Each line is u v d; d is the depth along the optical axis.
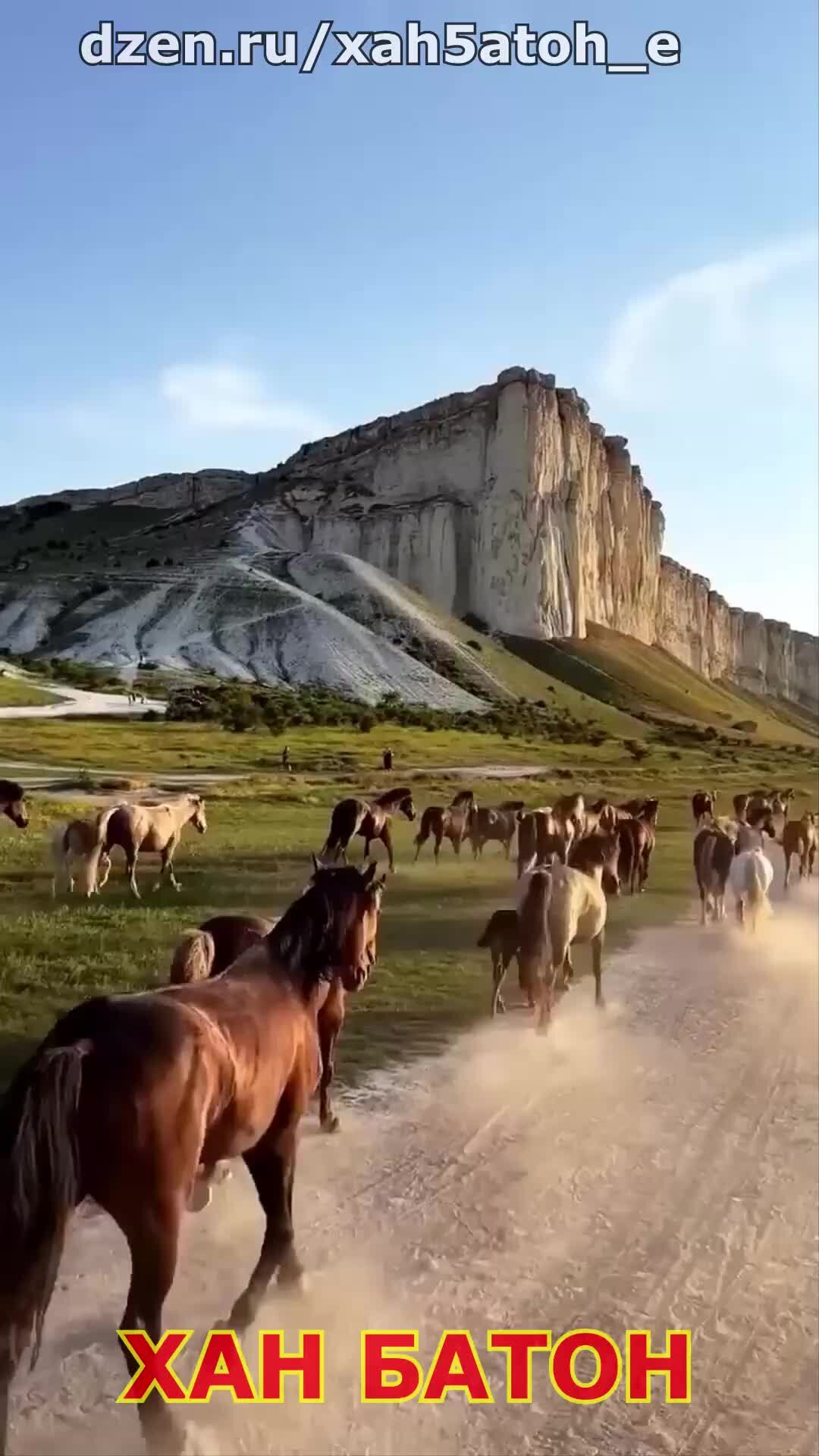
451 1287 6.58
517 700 150.38
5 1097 4.52
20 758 62.06
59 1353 5.78
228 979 5.92
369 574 181.12
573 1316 6.31
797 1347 6.05
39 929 16.42
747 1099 10.20
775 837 30.80
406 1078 10.43
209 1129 5.21
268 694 117.31
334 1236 7.16
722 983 15.38
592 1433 5.31
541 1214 7.60
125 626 151.62
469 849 33.28
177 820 22.20
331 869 6.50
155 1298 4.61
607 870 14.64
